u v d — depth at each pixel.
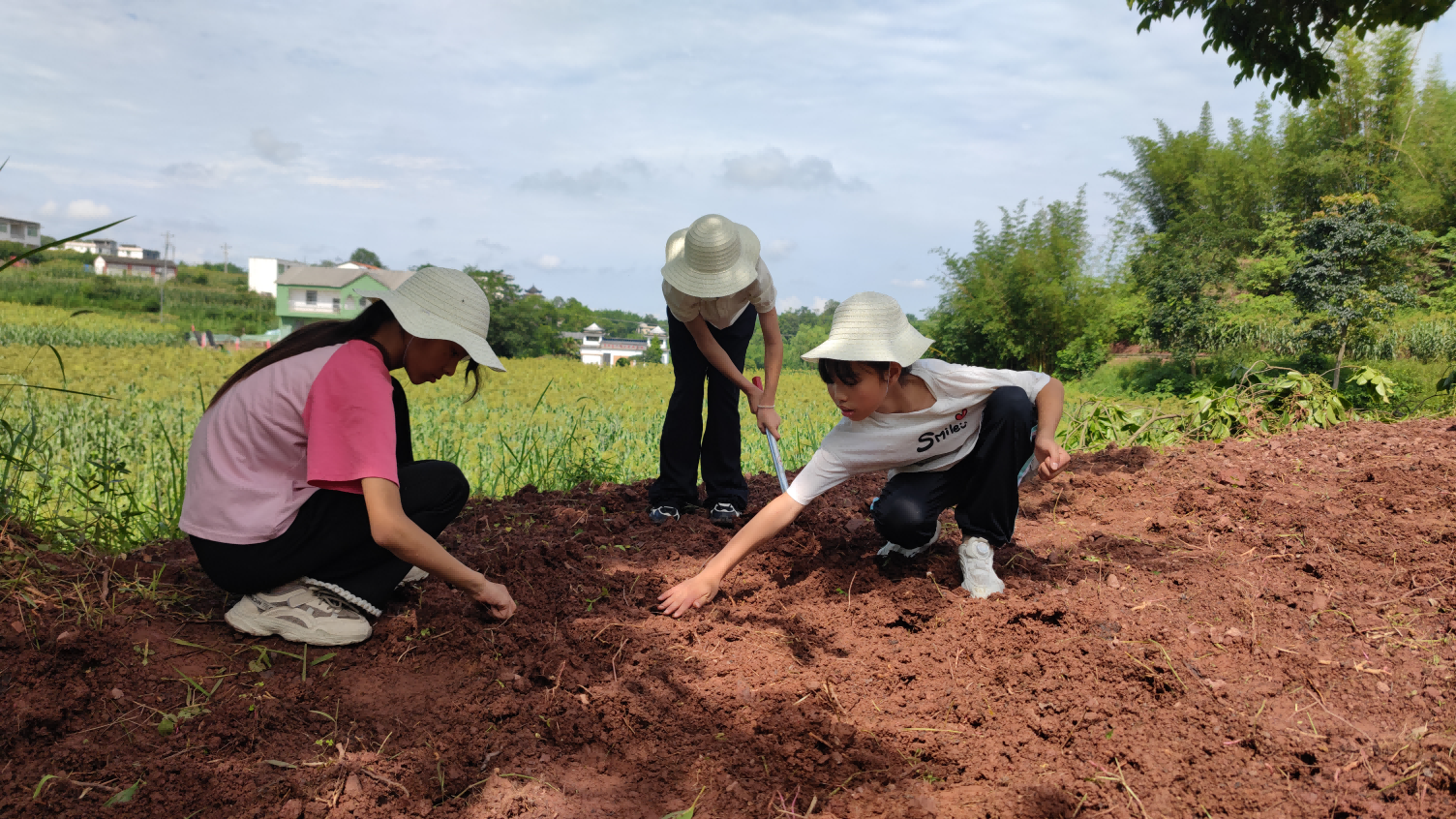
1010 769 2.01
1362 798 1.82
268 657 2.38
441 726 2.14
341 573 2.46
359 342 2.26
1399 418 6.36
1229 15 7.32
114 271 113.69
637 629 2.66
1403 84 25.09
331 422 2.16
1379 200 23.02
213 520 2.27
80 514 4.09
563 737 2.12
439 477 2.59
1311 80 7.45
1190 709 2.19
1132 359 28.02
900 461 2.79
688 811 1.85
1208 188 26.94
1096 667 2.40
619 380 23.14
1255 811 1.81
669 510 4.00
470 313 2.29
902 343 2.58
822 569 3.18
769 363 3.86
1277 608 2.72
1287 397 5.98
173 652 2.35
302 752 2.02
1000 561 3.24
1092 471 4.64
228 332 73.38
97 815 1.76
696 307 3.59
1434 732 2.03
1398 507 3.55
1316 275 18.17
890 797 1.92
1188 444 5.32
